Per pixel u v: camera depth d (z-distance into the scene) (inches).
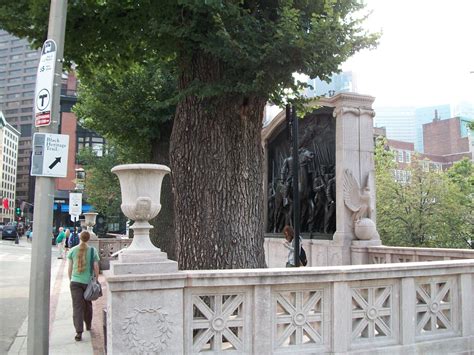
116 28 303.4
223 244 278.4
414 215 1072.8
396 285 215.0
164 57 333.4
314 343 195.3
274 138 689.0
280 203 651.5
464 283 232.8
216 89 261.7
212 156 283.3
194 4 245.0
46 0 264.1
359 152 530.6
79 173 1302.9
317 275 193.9
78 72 368.2
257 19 282.4
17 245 1742.1
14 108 4815.5
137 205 179.5
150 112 605.9
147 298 169.6
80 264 326.0
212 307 182.4
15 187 4608.8
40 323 184.9
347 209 516.4
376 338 207.9
